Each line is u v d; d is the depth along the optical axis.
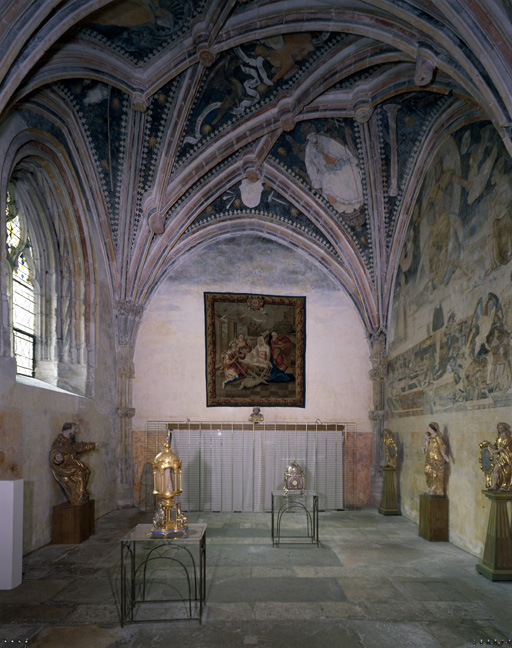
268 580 7.15
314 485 14.37
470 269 9.11
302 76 10.82
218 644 5.14
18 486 7.04
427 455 10.02
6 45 6.55
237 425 14.58
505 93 6.56
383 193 13.39
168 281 15.06
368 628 5.52
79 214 11.70
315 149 13.20
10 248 10.15
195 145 12.22
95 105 10.96
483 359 8.39
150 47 9.20
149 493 13.70
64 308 11.68
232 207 14.95
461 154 9.87
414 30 7.95
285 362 15.06
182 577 7.28
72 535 9.35
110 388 13.39
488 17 6.44
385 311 14.63
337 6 8.47
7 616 5.89
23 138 9.19
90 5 7.22
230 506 14.20
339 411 14.97
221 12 8.48
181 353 14.80
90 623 5.68
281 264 15.49
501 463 7.26
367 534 10.30
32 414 8.76
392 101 11.42
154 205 12.73
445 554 8.62
